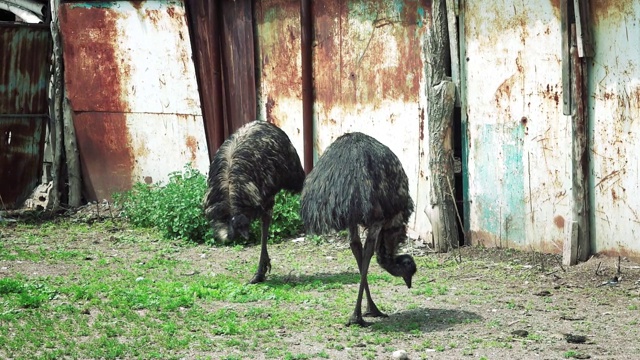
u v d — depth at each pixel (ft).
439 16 35.29
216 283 30.27
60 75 47.01
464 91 35.42
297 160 31.81
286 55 41.42
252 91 42.65
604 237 31.68
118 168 46.91
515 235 34.22
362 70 38.60
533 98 33.04
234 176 29.09
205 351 22.74
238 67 43.01
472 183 35.55
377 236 24.17
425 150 36.42
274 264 34.27
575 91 31.45
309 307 27.30
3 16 52.90
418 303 27.68
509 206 34.27
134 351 22.62
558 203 32.60
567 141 32.09
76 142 47.44
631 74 30.32
